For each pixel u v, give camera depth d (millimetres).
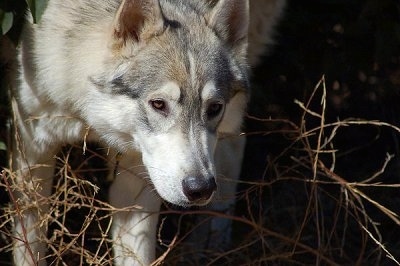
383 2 12375
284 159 13203
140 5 8719
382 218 12430
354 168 13617
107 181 10688
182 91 8562
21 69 9266
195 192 8281
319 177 12812
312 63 13094
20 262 9680
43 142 9414
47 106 9234
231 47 9180
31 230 9508
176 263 10492
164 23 8844
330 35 12992
